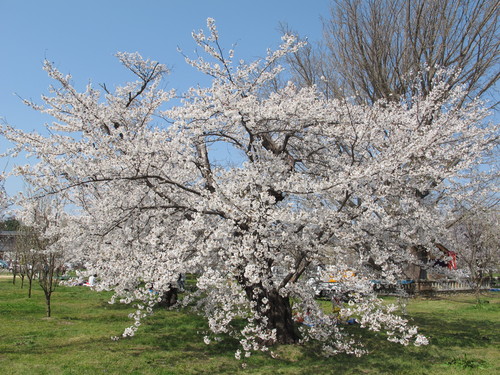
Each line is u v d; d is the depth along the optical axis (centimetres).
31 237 1310
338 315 737
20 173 620
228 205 633
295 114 730
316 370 666
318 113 743
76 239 799
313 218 660
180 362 689
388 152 716
